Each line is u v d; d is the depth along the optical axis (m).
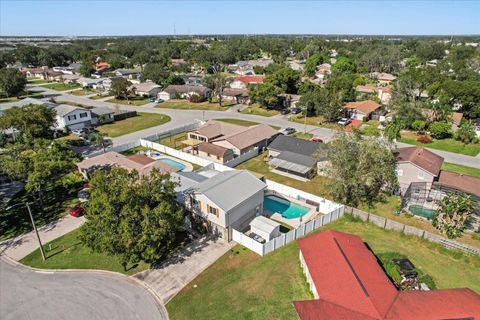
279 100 97.56
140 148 65.56
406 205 41.97
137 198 29.58
